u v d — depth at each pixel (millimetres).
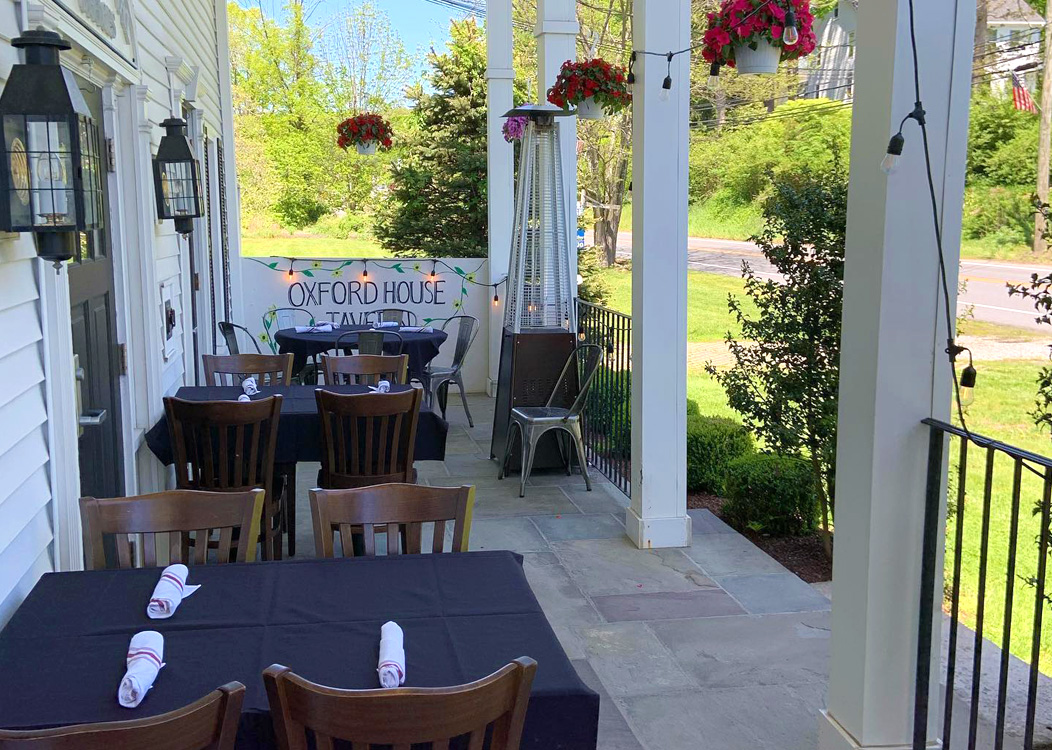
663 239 4586
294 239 22266
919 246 2420
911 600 2553
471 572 2482
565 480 6113
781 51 3732
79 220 2381
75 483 2945
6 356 2410
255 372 5348
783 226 4723
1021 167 11562
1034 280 3186
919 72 2344
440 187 14836
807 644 3678
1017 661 3803
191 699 1802
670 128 4512
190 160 4586
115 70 3771
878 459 2494
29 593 2309
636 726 3053
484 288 9117
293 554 4559
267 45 22125
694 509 5488
